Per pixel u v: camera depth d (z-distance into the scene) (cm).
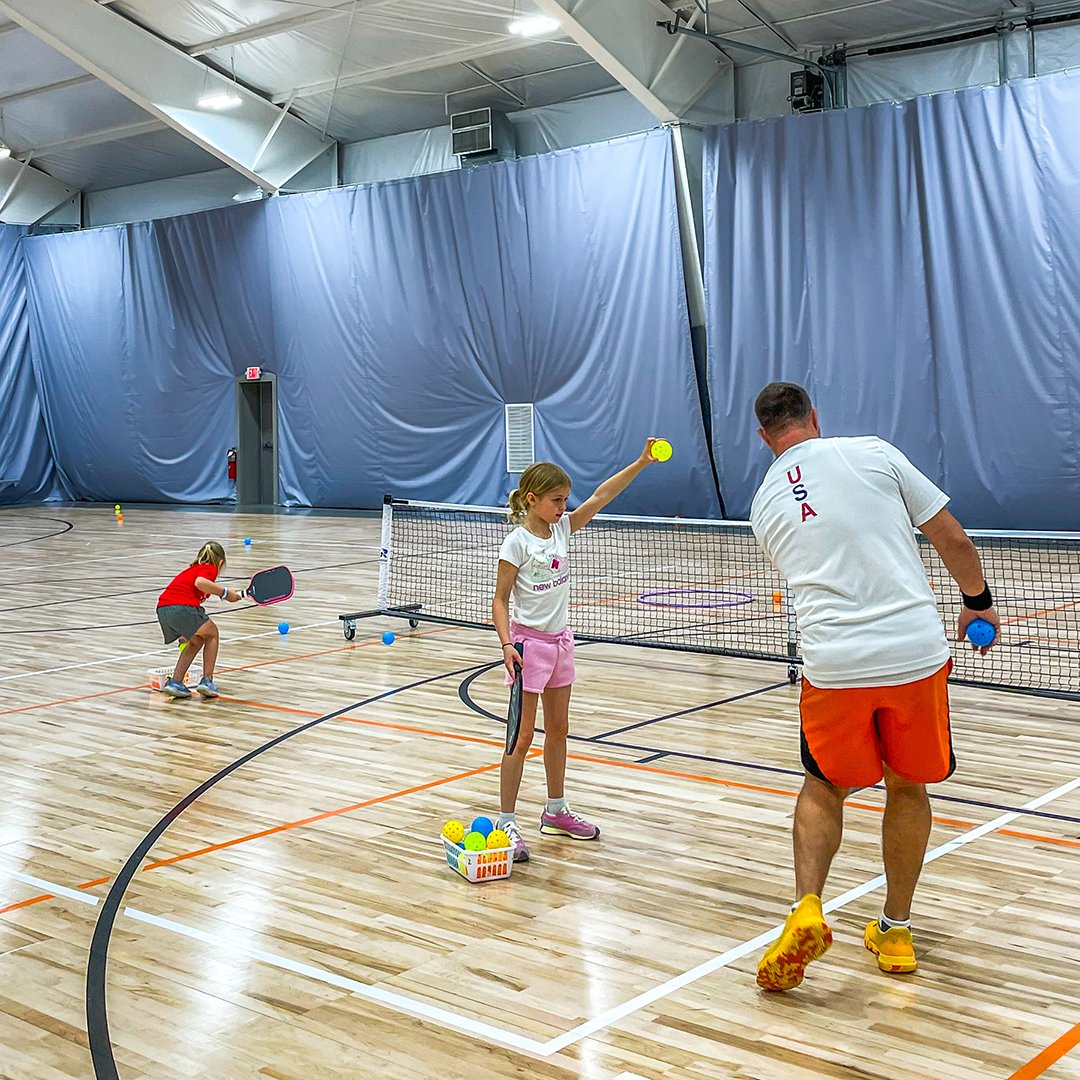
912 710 291
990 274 1437
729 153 1599
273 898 373
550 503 402
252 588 658
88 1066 270
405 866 401
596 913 357
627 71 1546
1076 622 877
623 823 443
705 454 1703
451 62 1786
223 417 2266
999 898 362
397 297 1983
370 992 306
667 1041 277
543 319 1828
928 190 1471
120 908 366
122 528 1873
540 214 1806
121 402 2378
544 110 1906
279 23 1717
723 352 1636
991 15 1498
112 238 2331
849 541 298
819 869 296
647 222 1700
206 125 1927
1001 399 1445
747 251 1599
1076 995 298
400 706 648
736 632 861
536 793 484
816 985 305
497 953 329
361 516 1992
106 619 977
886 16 1529
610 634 868
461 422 1955
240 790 493
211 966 323
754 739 565
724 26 1580
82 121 2134
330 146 2138
